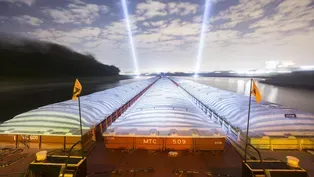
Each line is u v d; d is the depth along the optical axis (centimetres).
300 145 1272
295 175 757
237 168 1073
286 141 1277
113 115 2020
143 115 1526
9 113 2938
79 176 813
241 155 1217
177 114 1527
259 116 1526
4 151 1225
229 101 2267
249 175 790
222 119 1830
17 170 1038
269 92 5741
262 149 1285
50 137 1288
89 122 1463
